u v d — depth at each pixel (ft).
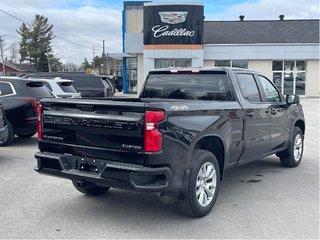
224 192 21.16
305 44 109.09
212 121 17.62
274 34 121.08
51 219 17.08
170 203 19.31
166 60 107.04
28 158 29.71
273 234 15.61
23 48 300.81
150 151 14.78
